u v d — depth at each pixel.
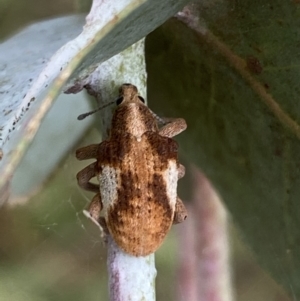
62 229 0.09
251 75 0.06
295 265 0.07
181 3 0.06
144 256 0.07
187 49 0.07
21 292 0.09
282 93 0.06
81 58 0.06
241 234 0.07
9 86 0.06
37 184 0.08
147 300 0.06
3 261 0.09
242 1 0.06
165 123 0.07
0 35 0.08
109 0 0.06
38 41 0.06
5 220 0.09
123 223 0.07
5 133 0.06
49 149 0.08
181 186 0.08
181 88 0.07
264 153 0.07
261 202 0.07
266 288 0.10
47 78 0.06
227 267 0.08
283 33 0.06
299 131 0.06
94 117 0.08
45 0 0.08
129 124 0.07
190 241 0.08
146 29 0.06
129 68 0.07
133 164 0.07
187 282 0.08
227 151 0.07
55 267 0.09
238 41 0.06
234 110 0.07
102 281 0.09
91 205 0.07
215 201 0.08
